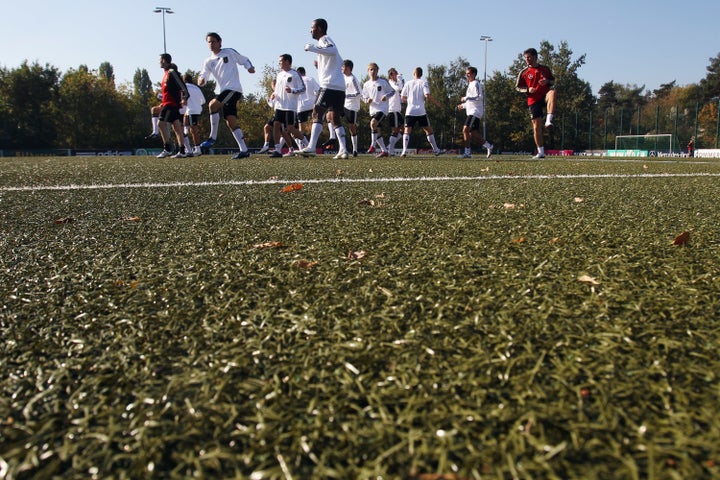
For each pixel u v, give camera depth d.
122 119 51.00
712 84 70.81
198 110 13.43
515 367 0.86
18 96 48.00
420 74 13.14
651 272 1.44
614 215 2.50
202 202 3.06
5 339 1.04
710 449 0.64
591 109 58.78
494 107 54.75
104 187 4.07
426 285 1.32
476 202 2.99
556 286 1.30
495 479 0.59
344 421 0.72
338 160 9.73
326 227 2.21
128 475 0.63
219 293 1.30
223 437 0.69
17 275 1.51
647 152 35.41
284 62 11.62
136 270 1.54
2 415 0.76
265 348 0.96
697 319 1.07
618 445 0.65
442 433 0.68
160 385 0.83
